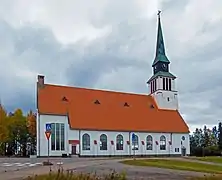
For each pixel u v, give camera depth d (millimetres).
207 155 81750
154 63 90062
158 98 86062
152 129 78000
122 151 73812
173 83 88125
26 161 41562
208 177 15102
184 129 81875
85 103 76125
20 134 92188
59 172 11898
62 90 76312
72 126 69438
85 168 26625
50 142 67750
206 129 128000
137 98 85250
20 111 93062
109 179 12461
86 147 70188
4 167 29484
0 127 84562
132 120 78000
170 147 79250
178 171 25828
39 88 73625
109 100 80500
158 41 91125
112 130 73312
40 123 68438
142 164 32969
